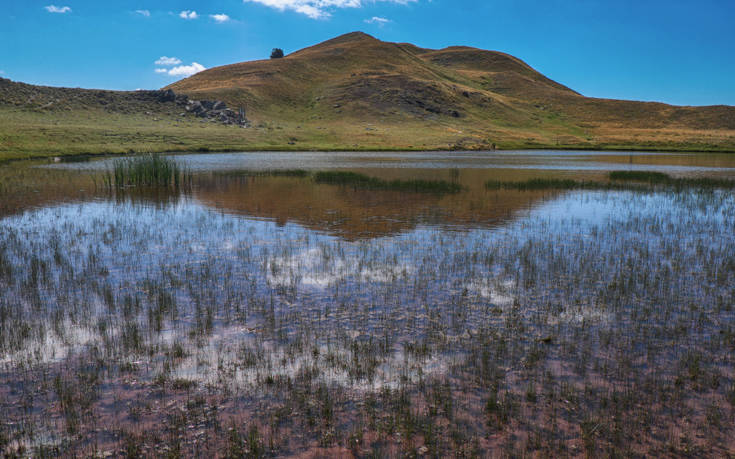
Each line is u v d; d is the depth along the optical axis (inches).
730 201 1057.5
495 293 448.5
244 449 228.2
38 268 512.4
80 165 1882.4
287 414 256.2
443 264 543.5
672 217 856.9
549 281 484.7
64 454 223.3
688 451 228.7
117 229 725.3
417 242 654.5
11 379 286.8
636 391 279.0
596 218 845.8
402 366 308.8
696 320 383.6
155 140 3080.7
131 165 1330.0
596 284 475.8
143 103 4303.6
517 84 7568.9
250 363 309.7
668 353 326.3
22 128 2706.7
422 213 893.8
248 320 380.2
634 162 2559.1
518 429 245.1
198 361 312.3
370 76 6131.9
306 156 2827.3
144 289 450.3
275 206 970.7
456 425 248.1
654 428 246.2
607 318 387.5
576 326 371.6
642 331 362.0
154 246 621.0
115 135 2982.3
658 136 5029.5
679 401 269.1
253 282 475.5
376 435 240.4
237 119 4387.3
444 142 3976.4
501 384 286.8
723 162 2610.7
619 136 5128.0
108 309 398.3
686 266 540.4
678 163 2491.4
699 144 4370.1
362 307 410.3
